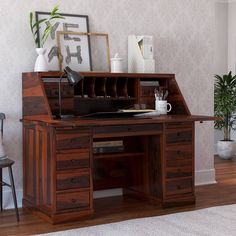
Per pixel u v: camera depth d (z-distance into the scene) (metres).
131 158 6.06
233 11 9.07
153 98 6.07
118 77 5.86
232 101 8.49
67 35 5.86
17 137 5.70
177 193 5.71
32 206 5.49
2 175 5.63
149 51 6.08
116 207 5.70
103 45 6.08
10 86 5.65
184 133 5.71
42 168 5.29
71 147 5.18
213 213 5.42
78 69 5.90
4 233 4.91
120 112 5.62
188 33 6.61
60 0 5.84
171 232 4.88
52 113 5.54
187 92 6.64
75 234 4.84
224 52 9.17
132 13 6.24
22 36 5.68
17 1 5.64
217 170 7.64
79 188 5.23
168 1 6.46
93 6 6.02
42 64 5.54
